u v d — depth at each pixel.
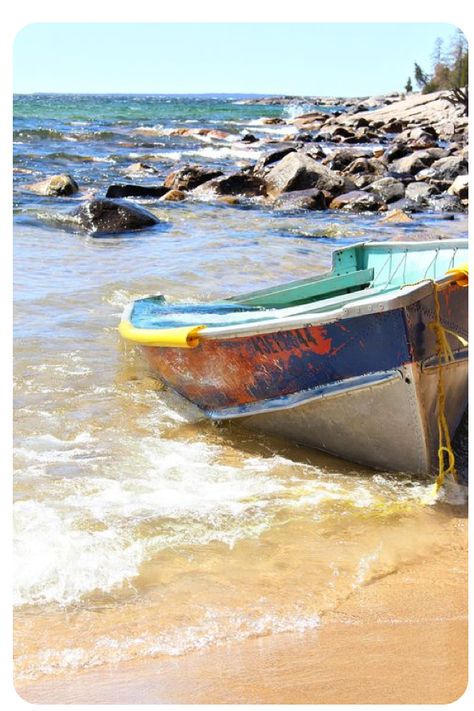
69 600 3.86
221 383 5.98
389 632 3.61
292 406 5.55
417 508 4.88
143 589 3.96
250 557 4.26
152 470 5.32
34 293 9.62
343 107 76.81
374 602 3.87
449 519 4.76
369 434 5.36
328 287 7.61
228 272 11.10
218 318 6.75
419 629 3.63
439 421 5.23
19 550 4.24
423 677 3.28
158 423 6.16
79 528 4.49
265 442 5.86
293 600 3.87
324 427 5.54
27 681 3.28
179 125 42.94
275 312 6.53
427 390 5.17
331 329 5.12
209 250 12.62
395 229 15.47
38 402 6.49
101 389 6.80
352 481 5.27
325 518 4.70
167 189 18.56
